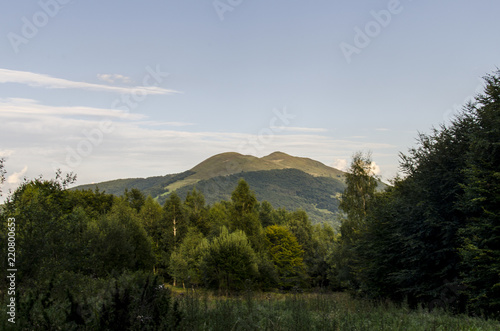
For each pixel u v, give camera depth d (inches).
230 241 1588.3
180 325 247.8
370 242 907.4
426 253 738.2
